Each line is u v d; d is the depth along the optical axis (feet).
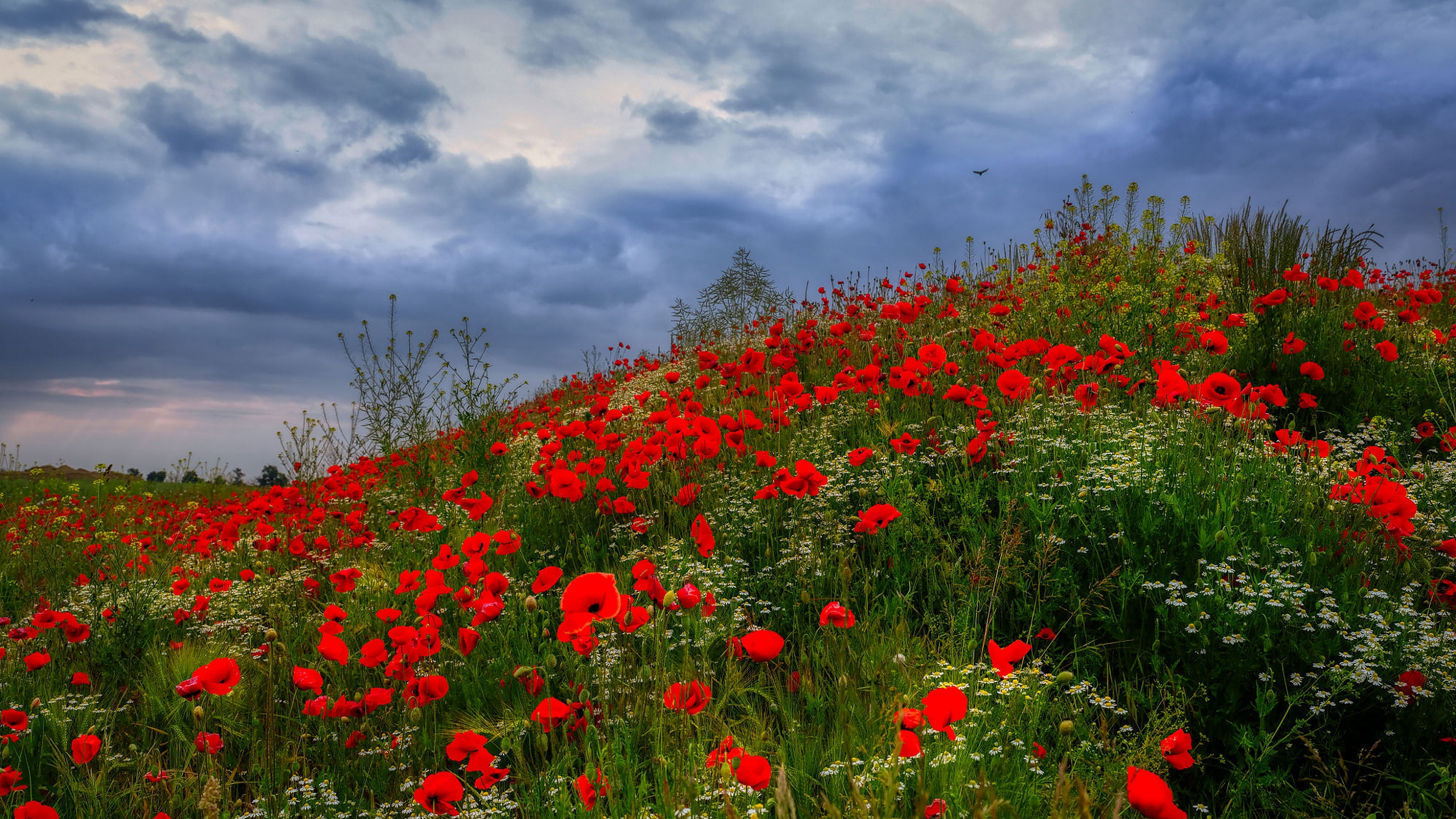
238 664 12.34
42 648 13.82
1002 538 10.98
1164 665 8.89
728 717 9.50
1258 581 9.28
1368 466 11.82
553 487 14.53
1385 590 9.79
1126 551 10.48
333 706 9.84
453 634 12.66
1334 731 8.32
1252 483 11.85
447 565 12.07
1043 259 30.04
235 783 9.55
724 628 10.75
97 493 33.78
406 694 9.40
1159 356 19.71
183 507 30.71
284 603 14.44
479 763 7.85
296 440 21.21
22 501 32.30
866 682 9.37
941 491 13.19
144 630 14.25
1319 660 8.49
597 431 17.60
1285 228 24.64
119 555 17.26
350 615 13.60
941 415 17.11
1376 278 28.45
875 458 15.16
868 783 6.60
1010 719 7.86
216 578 16.47
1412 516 10.14
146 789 9.39
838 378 17.28
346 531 18.02
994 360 17.13
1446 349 18.89
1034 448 13.65
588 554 14.44
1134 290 20.63
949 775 6.96
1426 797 7.30
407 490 22.34
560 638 7.72
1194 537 10.58
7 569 20.13
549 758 9.14
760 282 42.52
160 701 11.53
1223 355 18.90
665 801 6.93
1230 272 24.67
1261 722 7.90
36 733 10.80
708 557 12.76
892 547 12.09
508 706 10.03
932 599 11.21
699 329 42.63
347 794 8.98
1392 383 17.67
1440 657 8.25
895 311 21.27
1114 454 12.37
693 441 15.98
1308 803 7.47
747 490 15.47
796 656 10.98
